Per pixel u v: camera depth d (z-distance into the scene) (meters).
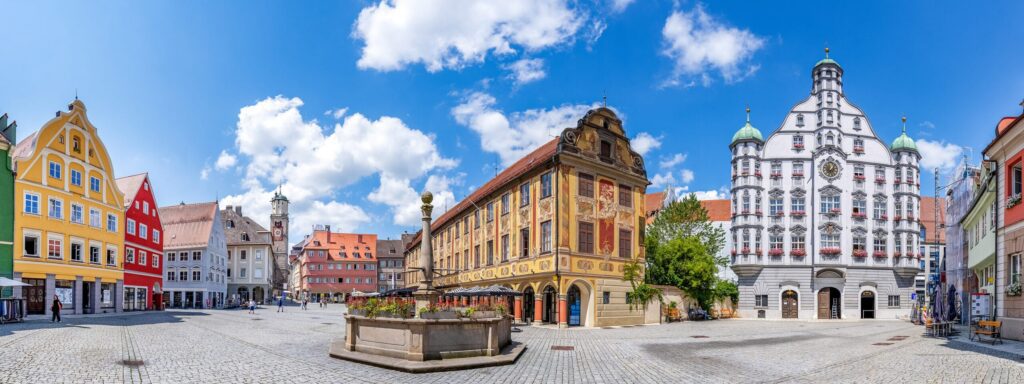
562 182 36.72
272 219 146.62
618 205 40.41
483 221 47.28
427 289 17.92
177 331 28.22
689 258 51.66
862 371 15.95
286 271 145.12
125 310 57.00
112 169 52.47
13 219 41.12
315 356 18.50
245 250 106.44
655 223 60.62
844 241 59.88
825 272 59.47
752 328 37.66
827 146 61.16
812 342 26.05
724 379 14.85
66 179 46.16
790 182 61.50
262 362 16.95
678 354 20.66
